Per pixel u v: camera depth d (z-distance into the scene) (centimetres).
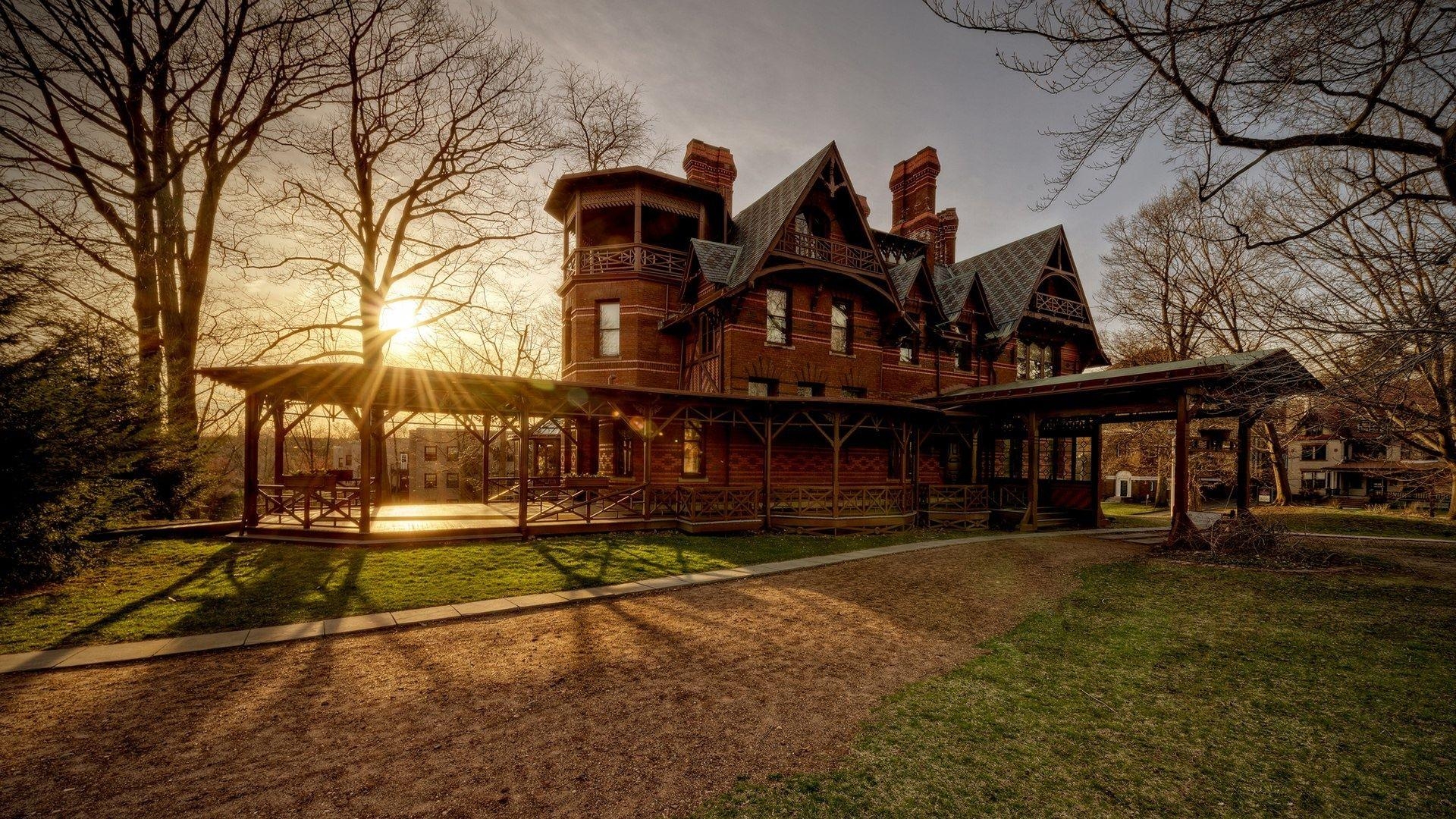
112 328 1098
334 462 5188
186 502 1420
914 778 390
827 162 1875
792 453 1839
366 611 762
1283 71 561
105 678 551
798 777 391
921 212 2542
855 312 2005
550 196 2178
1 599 779
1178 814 351
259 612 746
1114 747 436
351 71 1717
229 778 385
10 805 351
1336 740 445
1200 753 427
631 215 2233
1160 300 2866
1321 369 750
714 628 727
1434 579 985
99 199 1415
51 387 859
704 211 2116
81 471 898
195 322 1532
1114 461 4519
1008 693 536
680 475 1719
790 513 1593
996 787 380
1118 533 1647
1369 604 828
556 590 888
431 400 1409
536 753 422
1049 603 863
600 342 2039
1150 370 1369
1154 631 724
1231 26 511
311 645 647
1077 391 1517
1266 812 354
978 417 1848
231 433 1872
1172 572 1080
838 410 1603
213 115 1527
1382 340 609
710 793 371
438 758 415
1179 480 1322
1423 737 446
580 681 557
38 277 918
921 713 493
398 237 1897
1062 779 392
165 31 1406
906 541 1453
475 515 1523
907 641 686
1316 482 4216
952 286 2388
